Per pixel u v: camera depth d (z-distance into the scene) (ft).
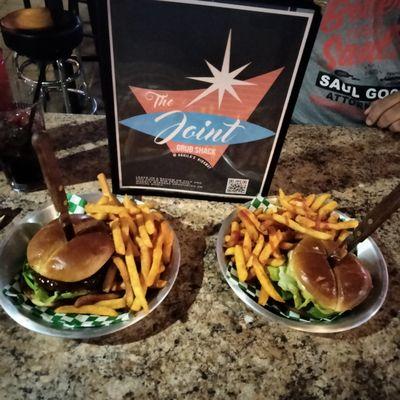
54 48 4.31
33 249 2.64
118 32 2.52
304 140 4.56
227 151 3.23
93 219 2.87
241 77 2.76
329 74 5.75
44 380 2.47
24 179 3.47
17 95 4.04
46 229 2.74
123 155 3.24
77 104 8.68
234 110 2.95
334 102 5.98
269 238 2.97
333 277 2.72
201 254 3.26
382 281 2.95
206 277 3.12
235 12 2.42
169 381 2.53
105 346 2.66
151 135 3.11
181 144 3.18
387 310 3.07
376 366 2.75
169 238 2.93
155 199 3.61
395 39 5.38
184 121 3.03
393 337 2.92
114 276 2.73
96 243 2.66
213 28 2.50
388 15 5.20
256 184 3.48
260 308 2.71
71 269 2.54
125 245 2.76
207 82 2.79
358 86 5.75
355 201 3.93
